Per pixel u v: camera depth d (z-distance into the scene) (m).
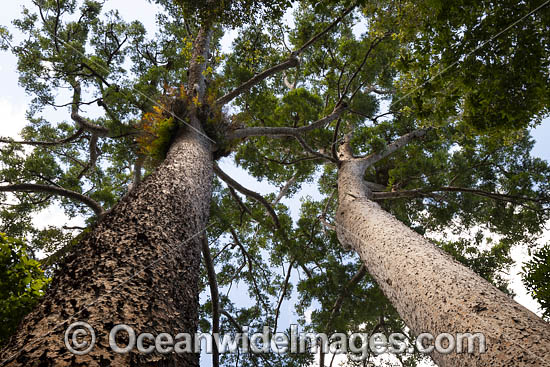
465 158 8.67
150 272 1.81
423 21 4.25
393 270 3.70
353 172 7.12
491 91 4.18
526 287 3.82
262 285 9.48
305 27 8.05
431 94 4.60
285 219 8.67
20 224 7.86
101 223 2.30
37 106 8.54
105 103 7.18
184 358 1.56
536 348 2.04
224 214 7.97
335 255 8.92
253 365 7.39
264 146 9.14
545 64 3.77
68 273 1.69
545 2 3.36
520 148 8.65
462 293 2.78
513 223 8.37
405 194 7.25
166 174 3.29
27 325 1.35
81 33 9.20
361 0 4.24
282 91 12.05
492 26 3.77
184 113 4.85
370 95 9.26
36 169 7.72
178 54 8.98
